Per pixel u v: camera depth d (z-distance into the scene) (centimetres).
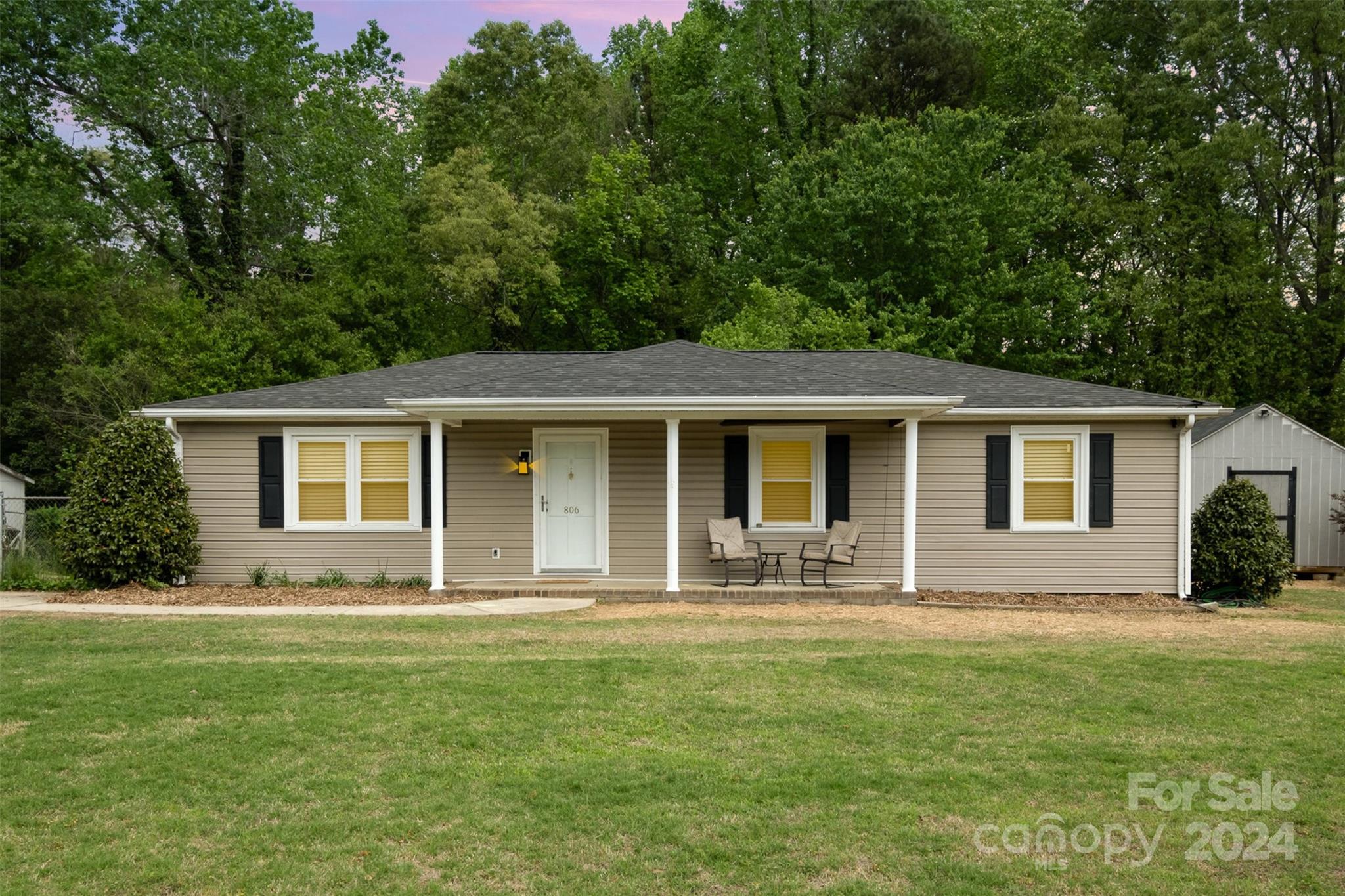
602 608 1458
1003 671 1059
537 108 3728
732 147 4262
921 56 3875
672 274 3828
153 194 2978
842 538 1639
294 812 667
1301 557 2292
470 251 3300
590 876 582
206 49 3070
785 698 941
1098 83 3562
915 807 684
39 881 572
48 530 2267
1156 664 1097
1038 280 3281
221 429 1688
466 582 1644
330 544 1695
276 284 3047
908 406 1484
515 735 824
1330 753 802
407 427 1700
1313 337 3231
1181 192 3325
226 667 1040
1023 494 1677
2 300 3241
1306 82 3266
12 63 2906
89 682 971
